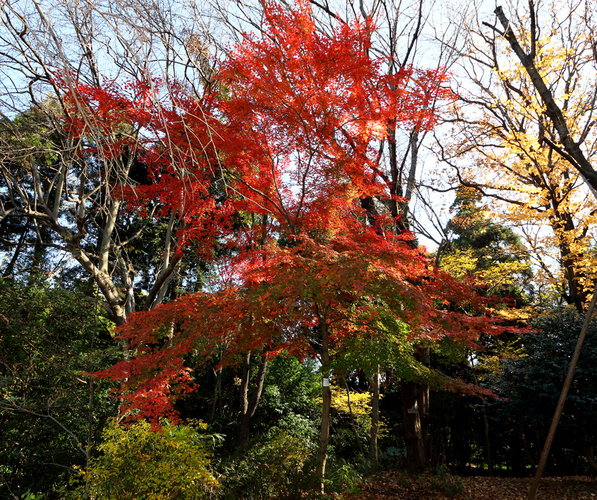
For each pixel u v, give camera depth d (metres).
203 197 7.79
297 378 17.28
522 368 10.07
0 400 7.56
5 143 5.52
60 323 8.95
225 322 5.56
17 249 15.72
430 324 5.64
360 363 5.89
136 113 5.26
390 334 6.34
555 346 9.80
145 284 17.08
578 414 9.03
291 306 5.45
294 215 7.58
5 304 8.64
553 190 12.11
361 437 13.95
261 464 6.37
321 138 6.65
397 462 10.77
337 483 6.51
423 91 6.59
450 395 16.75
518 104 10.22
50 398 8.16
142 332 6.25
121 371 5.69
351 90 6.22
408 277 6.50
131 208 7.75
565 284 14.19
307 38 5.85
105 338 11.91
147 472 5.02
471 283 6.30
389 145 9.50
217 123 5.76
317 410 16.28
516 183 13.05
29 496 6.82
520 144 10.91
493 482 9.34
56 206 10.09
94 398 8.92
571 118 11.21
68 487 7.96
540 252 12.80
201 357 6.62
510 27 9.83
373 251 5.53
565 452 12.84
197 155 5.74
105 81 5.61
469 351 15.09
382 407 18.34
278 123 6.63
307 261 5.43
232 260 7.68
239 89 6.44
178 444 5.41
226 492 5.94
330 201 7.33
